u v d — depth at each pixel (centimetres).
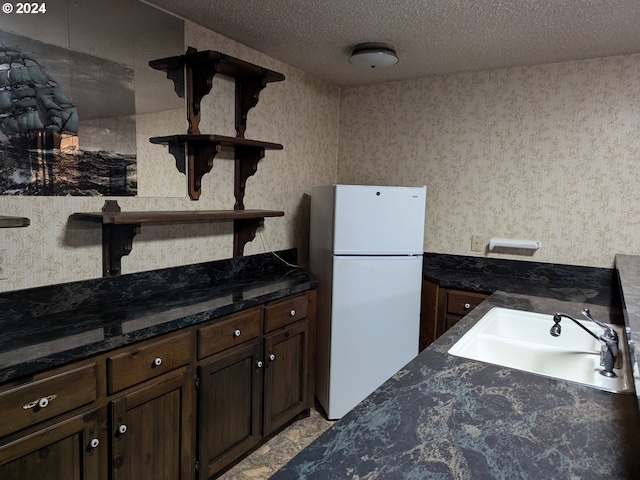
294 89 302
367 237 266
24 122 164
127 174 200
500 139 298
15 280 167
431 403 108
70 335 154
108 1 187
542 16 206
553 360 161
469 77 305
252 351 219
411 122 329
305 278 265
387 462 83
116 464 159
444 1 193
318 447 88
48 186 173
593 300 236
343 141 359
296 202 315
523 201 294
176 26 215
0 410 126
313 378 271
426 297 300
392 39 242
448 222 321
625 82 261
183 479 188
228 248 262
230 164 256
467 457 85
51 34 169
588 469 82
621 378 130
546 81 282
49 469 140
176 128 220
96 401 152
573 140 277
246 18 217
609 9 196
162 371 174
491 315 197
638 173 260
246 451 224
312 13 210
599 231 273
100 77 187
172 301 204
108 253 196
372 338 274
